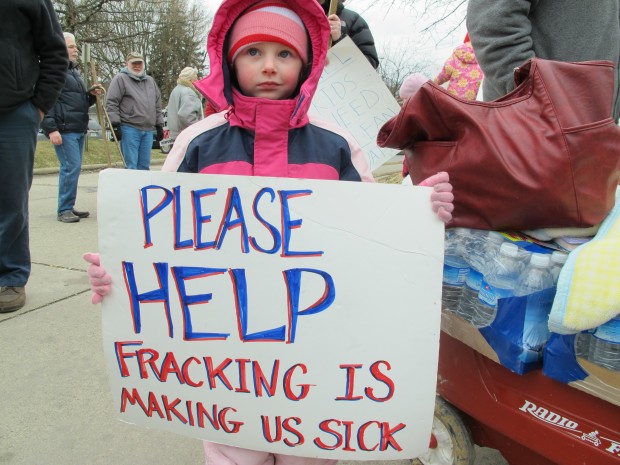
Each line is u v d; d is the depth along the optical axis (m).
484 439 1.64
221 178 1.27
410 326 1.27
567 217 1.31
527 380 1.39
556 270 1.32
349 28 2.91
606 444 1.27
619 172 1.34
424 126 1.42
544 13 1.85
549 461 1.47
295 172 1.43
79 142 5.34
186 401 1.39
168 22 32.09
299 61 1.44
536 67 1.34
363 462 1.97
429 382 1.29
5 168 2.79
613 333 1.18
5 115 2.71
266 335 1.32
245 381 1.35
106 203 1.32
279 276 1.29
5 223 2.94
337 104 2.38
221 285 1.31
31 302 3.23
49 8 2.73
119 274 1.35
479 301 1.40
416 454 1.35
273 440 1.38
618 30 1.87
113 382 1.42
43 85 2.83
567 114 1.28
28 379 2.39
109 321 1.38
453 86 3.23
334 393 1.32
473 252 1.44
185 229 1.31
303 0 1.38
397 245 1.25
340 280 1.27
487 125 1.33
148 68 34.38
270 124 1.40
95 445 2.00
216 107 1.44
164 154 14.41
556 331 1.22
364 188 1.24
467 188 1.39
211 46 1.43
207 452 1.48
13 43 2.60
